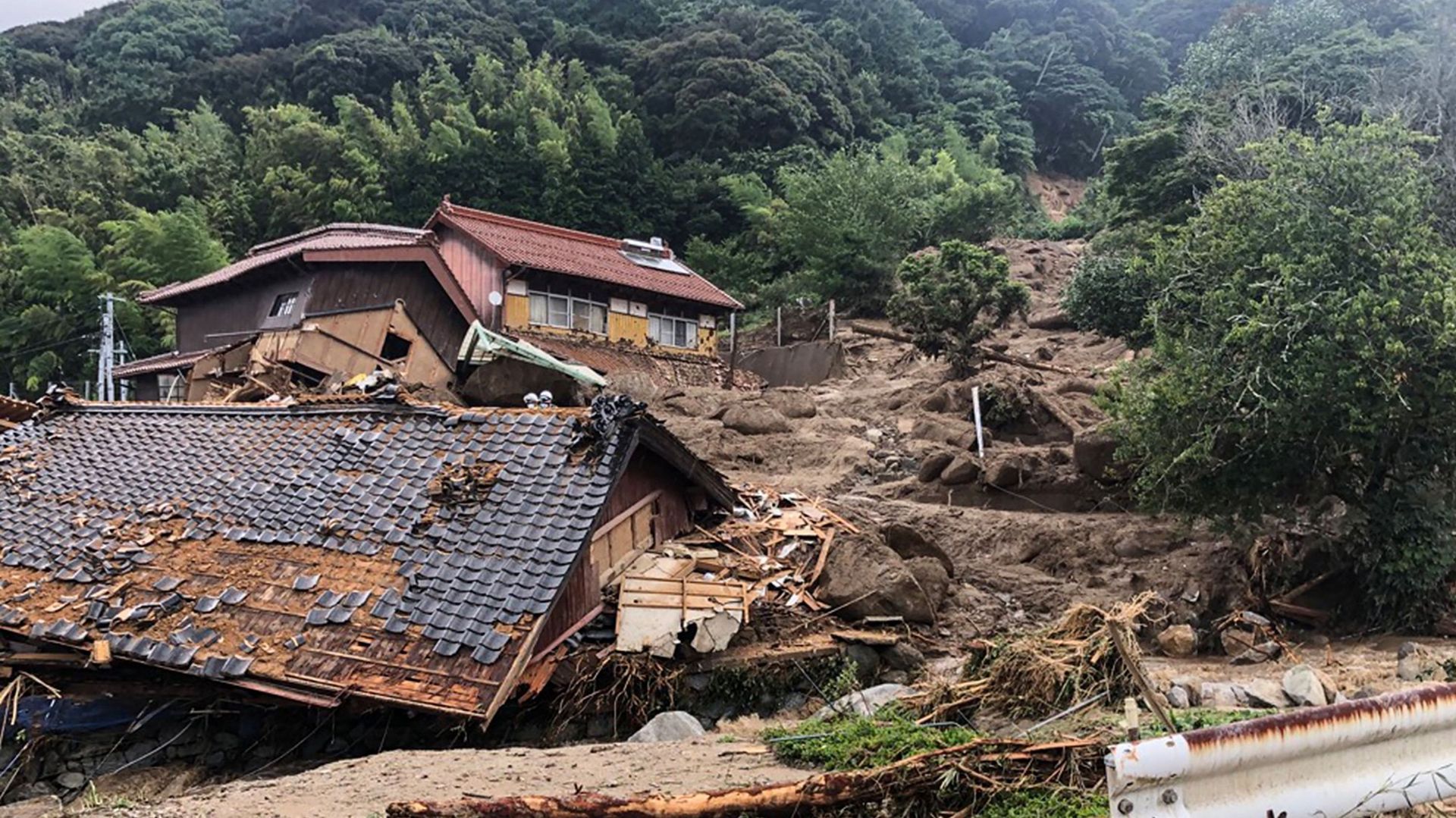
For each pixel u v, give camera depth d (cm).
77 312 3478
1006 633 1127
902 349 3016
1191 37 7800
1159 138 2241
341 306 2219
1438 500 1059
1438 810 473
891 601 1146
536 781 652
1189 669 986
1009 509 1636
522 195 4578
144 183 4434
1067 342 2953
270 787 684
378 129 4678
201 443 1285
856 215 3706
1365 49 2883
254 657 896
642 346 2745
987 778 528
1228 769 395
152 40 6181
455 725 939
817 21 6725
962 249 2336
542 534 997
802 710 1020
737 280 4253
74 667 957
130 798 819
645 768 674
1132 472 1514
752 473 1822
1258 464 1109
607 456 1068
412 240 2364
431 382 2292
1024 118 6806
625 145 4962
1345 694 811
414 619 927
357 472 1135
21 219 4231
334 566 999
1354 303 1007
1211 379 1105
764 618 1123
